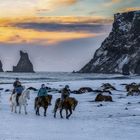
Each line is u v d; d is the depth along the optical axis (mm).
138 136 18766
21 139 17156
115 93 56938
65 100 27953
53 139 17469
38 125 23266
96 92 55906
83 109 34406
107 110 33250
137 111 32188
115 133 19797
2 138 17344
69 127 22375
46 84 88062
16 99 31641
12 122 24719
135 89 57500
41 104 29656
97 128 21938
